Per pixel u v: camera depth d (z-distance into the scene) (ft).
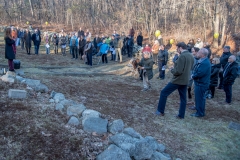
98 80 29.60
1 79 18.75
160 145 13.42
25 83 19.13
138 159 11.52
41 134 11.98
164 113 19.51
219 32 61.36
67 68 38.04
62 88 21.49
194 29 65.67
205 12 62.80
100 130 13.47
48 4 128.47
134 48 56.75
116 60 50.01
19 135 11.64
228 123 18.74
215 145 15.06
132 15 79.87
